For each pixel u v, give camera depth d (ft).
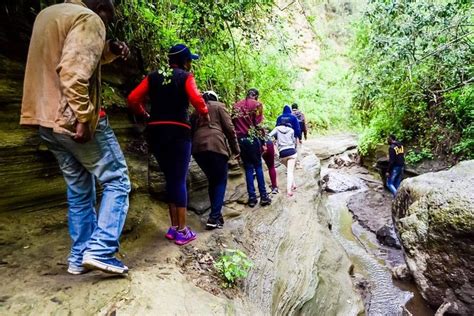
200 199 15.65
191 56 11.45
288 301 11.85
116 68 14.33
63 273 8.50
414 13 20.83
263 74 28.68
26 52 11.16
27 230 10.02
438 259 14.55
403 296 16.12
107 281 8.23
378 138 36.06
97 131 7.73
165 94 10.97
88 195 8.51
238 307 9.42
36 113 7.38
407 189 18.07
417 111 30.66
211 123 13.51
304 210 19.43
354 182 34.19
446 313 14.06
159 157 11.35
